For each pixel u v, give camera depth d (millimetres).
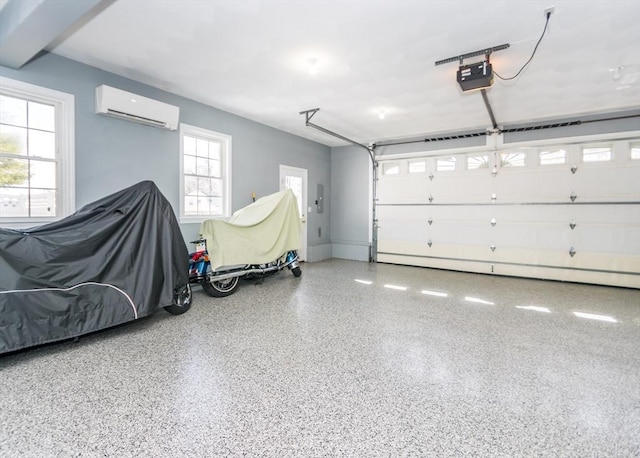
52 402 2047
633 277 5250
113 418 1899
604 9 2613
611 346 2977
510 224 6172
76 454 1625
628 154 5230
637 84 4203
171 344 2943
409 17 2750
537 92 4488
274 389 2227
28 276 2559
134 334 3168
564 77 3979
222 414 1948
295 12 2703
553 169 5773
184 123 4773
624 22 2795
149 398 2104
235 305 4148
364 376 2412
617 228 5348
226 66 3742
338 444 1711
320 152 7973
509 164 6168
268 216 4926
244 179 5824
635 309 4137
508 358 2721
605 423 1894
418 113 5461
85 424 1845
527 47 3244
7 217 3221
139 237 3232
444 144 6805
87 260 2879
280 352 2801
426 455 1640
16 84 3201
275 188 6559
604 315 3881
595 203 5484
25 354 2707
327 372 2467
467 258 6598
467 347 2934
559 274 5781
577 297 4711
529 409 2023
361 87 4352
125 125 4078
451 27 2898
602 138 5383
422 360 2674
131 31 3018
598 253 5484
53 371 2434
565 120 5641
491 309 4090
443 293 4871
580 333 3299
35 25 2469
